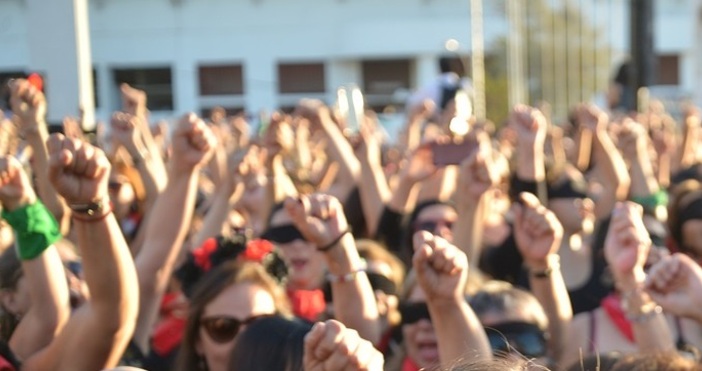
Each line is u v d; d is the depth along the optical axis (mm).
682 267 4559
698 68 17578
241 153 7945
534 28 20344
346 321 4949
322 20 39562
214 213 6867
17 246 4734
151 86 38156
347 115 12141
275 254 5164
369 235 8047
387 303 5602
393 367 5410
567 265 6988
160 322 5492
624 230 5094
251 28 38906
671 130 13117
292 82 39812
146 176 7004
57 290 4648
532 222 5539
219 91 39125
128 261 4180
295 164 9242
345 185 8422
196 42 38312
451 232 7246
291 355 4125
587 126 8273
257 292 4820
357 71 40156
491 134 14898
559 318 5531
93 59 36969
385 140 13656
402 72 40344
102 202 4051
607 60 22297
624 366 3559
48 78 8328
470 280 5387
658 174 10352
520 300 5070
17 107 5762
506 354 4473
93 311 4215
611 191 8188
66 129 7047
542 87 20219
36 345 4617
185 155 5172
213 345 4812
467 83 15531
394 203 7648
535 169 7344
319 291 6043
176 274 5367
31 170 6309
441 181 7594
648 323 5020
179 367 4910
